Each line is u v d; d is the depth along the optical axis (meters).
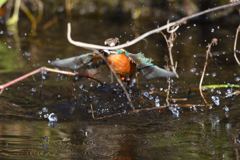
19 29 16.31
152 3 18.41
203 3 17.20
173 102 7.95
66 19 18.67
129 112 7.35
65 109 7.54
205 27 16.02
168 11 17.95
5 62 11.30
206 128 6.18
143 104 7.87
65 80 9.65
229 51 12.14
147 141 5.59
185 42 13.66
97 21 18.33
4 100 7.98
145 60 6.62
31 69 10.60
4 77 9.77
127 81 7.40
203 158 4.86
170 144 5.43
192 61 11.21
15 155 5.03
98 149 5.27
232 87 8.77
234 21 16.52
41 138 5.79
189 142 5.50
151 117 6.99
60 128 6.36
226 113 7.04
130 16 18.61
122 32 15.52
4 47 13.26
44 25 17.23
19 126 6.45
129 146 5.38
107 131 6.16
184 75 9.98
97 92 8.63
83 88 8.95
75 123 6.70
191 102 7.91
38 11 19.12
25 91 8.69
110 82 9.38
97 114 7.27
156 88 8.99
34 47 13.32
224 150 5.12
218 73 10.01
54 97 8.30
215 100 7.63
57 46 13.48
